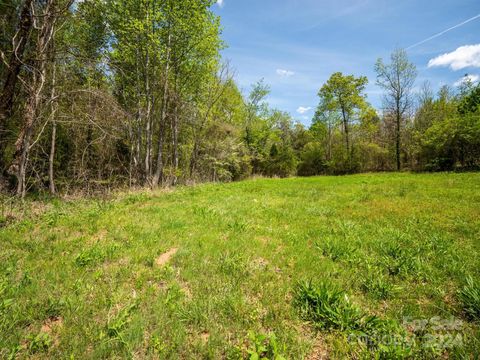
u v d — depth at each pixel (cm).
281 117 4347
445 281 376
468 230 589
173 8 1548
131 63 1667
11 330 268
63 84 986
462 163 2556
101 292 340
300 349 248
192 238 555
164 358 237
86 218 727
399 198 1037
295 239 562
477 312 295
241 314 297
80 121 960
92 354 237
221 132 2759
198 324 286
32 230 618
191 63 1812
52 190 1300
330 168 3919
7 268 398
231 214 794
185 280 386
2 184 916
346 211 839
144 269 414
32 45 1048
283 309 308
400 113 3416
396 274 401
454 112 2906
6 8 956
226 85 2275
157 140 2308
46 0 888
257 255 474
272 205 959
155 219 716
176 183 1952
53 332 271
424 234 580
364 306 321
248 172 3388
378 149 3609
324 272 401
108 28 1577
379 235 577
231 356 238
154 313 295
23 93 1073
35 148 1284
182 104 1994
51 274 385
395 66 3300
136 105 1703
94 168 1572
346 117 3722
